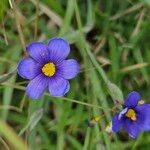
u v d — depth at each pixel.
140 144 0.14
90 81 0.14
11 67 0.14
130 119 0.11
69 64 0.11
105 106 0.13
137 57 0.14
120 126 0.11
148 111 0.11
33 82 0.11
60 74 0.11
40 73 0.11
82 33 0.13
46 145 0.14
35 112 0.12
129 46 0.14
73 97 0.14
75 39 0.14
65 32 0.14
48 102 0.14
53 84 0.11
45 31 0.14
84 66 0.14
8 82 0.13
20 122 0.14
